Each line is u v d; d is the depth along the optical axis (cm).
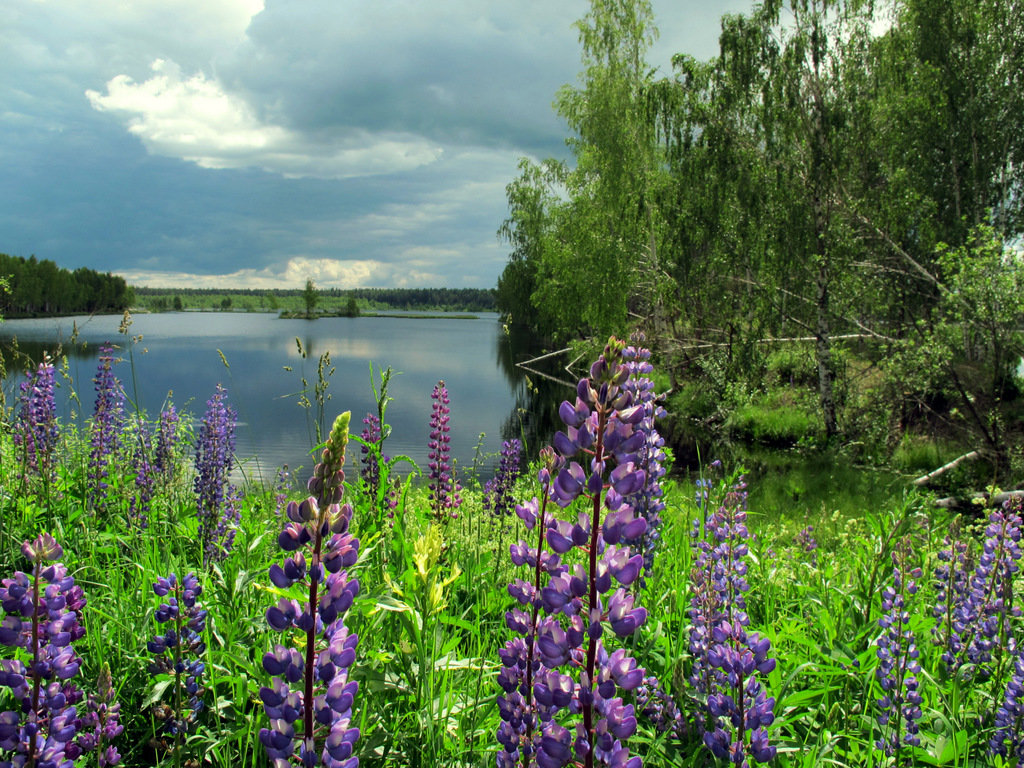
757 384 2228
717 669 239
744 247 2228
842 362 2086
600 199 2775
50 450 491
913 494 384
